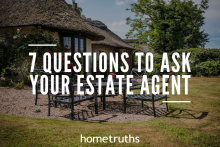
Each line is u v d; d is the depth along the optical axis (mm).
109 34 19281
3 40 8227
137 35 22344
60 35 8898
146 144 2559
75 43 9242
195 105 5000
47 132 2877
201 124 3445
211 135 2914
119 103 5305
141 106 4961
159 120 3674
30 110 4266
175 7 20422
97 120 3699
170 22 19594
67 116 3943
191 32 22234
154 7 20828
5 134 2730
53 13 8469
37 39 7875
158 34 19453
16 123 3215
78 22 9141
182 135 2898
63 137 2713
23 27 8141
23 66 8062
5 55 8258
